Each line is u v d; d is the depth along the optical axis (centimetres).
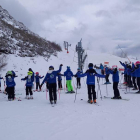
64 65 2616
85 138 332
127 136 341
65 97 927
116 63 3170
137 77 929
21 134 356
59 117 492
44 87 1625
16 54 2392
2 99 936
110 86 1328
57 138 333
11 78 878
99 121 446
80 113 538
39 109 611
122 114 511
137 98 778
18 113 547
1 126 410
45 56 2730
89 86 723
